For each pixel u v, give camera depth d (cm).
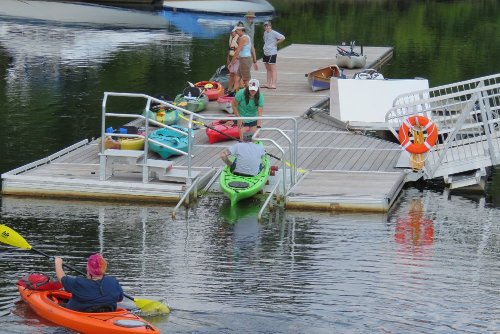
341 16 9731
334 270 2789
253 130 3906
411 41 8125
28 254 2884
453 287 2662
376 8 10400
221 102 4775
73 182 3478
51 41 7425
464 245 3052
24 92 5484
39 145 4262
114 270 2748
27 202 3444
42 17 8738
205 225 3216
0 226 2539
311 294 2581
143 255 2894
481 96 3744
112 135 3747
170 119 4419
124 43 7462
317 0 10994
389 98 4747
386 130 4650
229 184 3425
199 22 8975
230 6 9506
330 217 3331
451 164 3734
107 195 3472
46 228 3142
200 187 3584
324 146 4150
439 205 3516
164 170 3488
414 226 3247
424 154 3697
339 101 4741
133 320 2212
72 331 2236
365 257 2916
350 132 4441
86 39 7606
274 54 5397
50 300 2336
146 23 8706
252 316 2400
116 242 3016
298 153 4016
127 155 3466
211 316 2392
